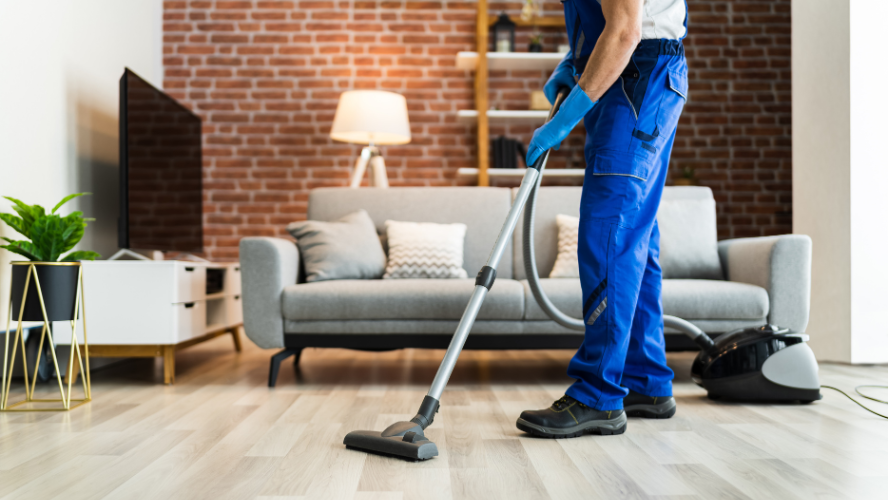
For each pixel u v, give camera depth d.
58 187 2.64
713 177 4.39
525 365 2.79
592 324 1.48
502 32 4.19
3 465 1.26
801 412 1.77
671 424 1.61
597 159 1.47
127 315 2.34
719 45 4.41
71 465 1.25
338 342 2.25
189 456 1.32
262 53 4.32
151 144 2.93
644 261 1.50
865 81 2.71
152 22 3.88
